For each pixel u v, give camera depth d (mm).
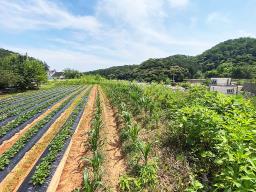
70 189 6902
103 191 6453
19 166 8391
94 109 19531
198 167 6664
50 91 40625
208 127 6684
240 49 106062
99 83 66375
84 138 11445
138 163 7598
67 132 11734
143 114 13430
